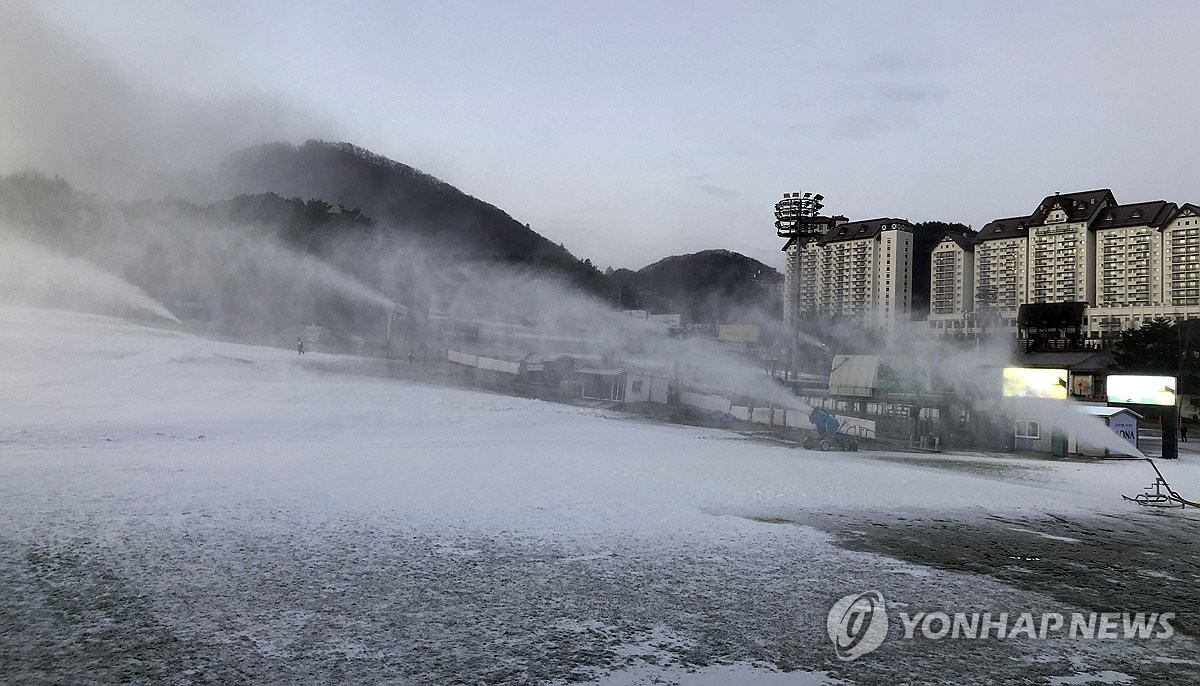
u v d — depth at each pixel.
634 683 6.67
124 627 7.64
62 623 7.71
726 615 8.80
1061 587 10.95
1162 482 20.42
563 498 15.90
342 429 28.50
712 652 7.56
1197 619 9.54
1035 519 16.80
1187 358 69.19
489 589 9.46
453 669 6.86
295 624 7.91
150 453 19.78
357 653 7.18
